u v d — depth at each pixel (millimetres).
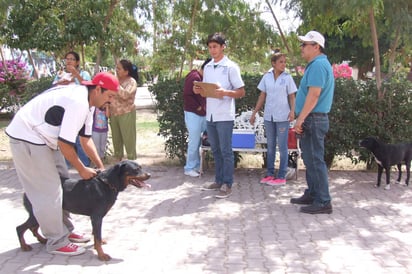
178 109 7641
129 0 9047
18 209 5406
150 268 3785
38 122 3668
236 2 8852
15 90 13875
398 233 4633
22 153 3682
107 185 3887
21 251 4117
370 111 7305
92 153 4082
